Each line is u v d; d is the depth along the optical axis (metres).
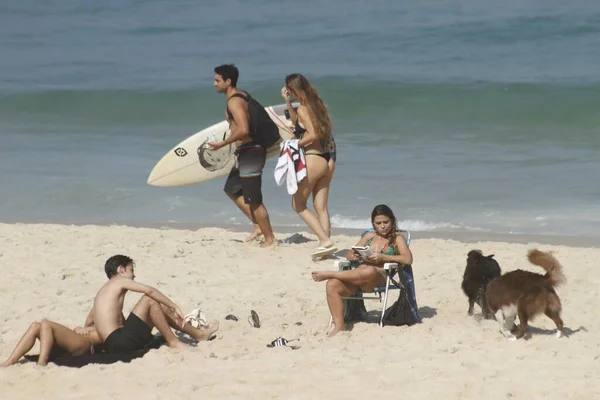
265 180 63.06
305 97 39.31
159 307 27.88
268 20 124.94
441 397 23.52
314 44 109.62
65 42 120.06
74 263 39.16
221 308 33.00
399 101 84.25
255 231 44.59
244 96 41.31
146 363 26.38
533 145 72.44
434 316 31.91
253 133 41.66
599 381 24.61
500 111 81.19
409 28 112.00
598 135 75.38
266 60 103.81
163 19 131.00
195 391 24.08
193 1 141.75
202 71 100.81
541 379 24.81
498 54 99.31
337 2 132.50
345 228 50.84
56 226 48.84
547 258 28.34
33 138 78.06
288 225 51.56
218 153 45.62
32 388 24.38
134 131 81.62
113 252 41.38
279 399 23.52
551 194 57.66
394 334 29.34
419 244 44.66
